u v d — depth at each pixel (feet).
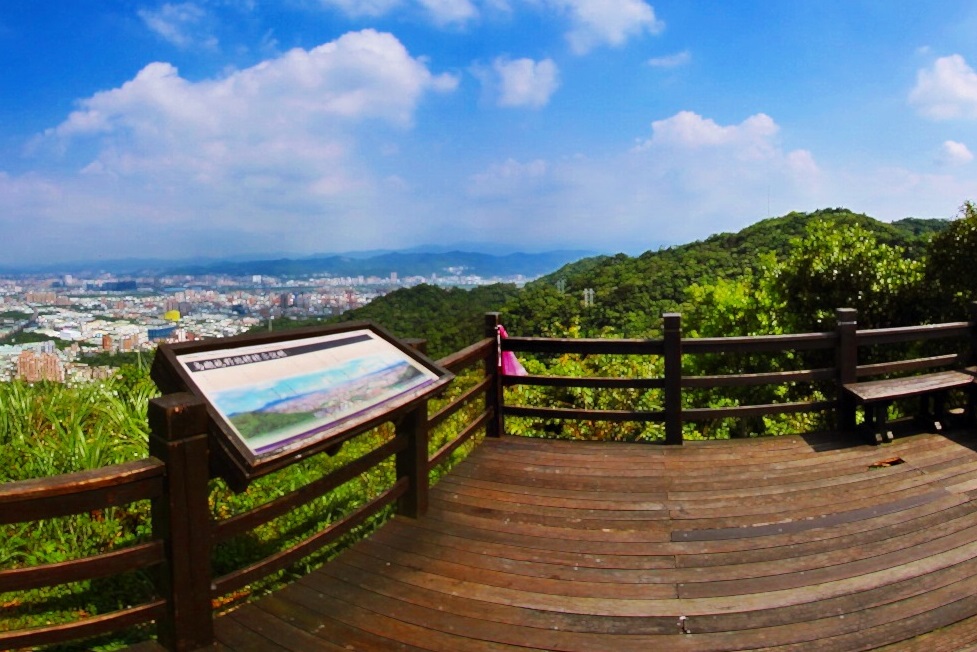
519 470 15.11
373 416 9.86
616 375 25.05
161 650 8.13
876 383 17.42
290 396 9.24
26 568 6.94
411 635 8.72
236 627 8.84
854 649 8.31
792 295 29.66
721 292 30.50
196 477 7.92
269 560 9.17
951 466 14.89
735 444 16.74
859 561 10.62
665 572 10.39
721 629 8.82
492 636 8.71
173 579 7.85
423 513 12.68
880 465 15.07
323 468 15.57
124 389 17.20
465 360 15.03
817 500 13.12
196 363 8.71
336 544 12.00
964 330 19.21
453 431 19.33
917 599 9.42
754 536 11.62
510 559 10.87
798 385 27.22
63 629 7.28
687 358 29.73
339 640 8.59
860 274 27.76
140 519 12.01
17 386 15.85
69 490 7.00
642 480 14.38
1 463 12.81
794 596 9.60
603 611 9.30
